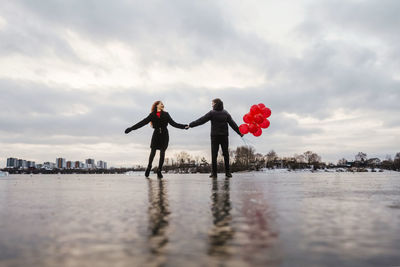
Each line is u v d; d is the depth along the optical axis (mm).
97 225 1527
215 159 8344
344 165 87625
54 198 2791
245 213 1881
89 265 931
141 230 1410
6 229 1436
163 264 941
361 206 2180
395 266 924
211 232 1365
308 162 93938
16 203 2432
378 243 1177
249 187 4023
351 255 1030
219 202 2432
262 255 1030
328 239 1234
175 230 1406
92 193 3285
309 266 927
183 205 2252
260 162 79000
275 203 2354
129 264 941
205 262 959
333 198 2684
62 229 1435
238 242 1193
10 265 929
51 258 999
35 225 1533
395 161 84250
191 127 8391
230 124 8578
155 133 8156
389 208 2088
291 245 1146
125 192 3377
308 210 2000
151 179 6906
